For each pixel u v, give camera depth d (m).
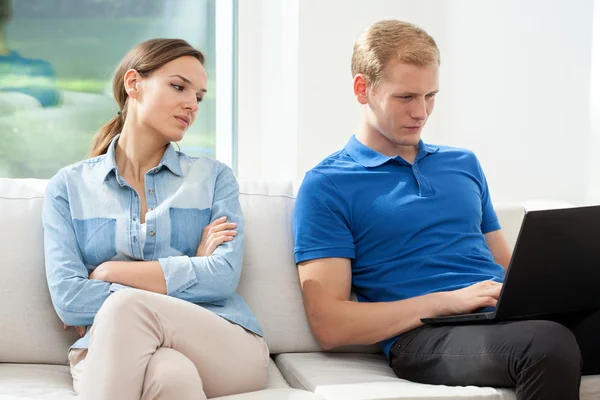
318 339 2.06
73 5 3.30
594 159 2.53
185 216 2.02
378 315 1.95
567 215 1.69
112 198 2.00
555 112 2.72
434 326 1.90
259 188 2.24
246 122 3.46
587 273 1.78
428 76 2.07
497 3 3.02
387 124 2.09
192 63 2.07
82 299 1.86
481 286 1.92
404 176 2.13
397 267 2.05
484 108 3.12
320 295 2.03
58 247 1.92
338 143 3.31
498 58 3.02
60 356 1.99
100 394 1.53
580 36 2.59
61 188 2.00
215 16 3.45
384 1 3.33
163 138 2.05
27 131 3.30
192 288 1.90
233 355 1.78
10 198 2.06
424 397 1.66
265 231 2.16
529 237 1.65
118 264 1.91
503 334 1.69
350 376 1.87
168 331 1.66
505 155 2.99
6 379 1.81
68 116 3.33
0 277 1.97
